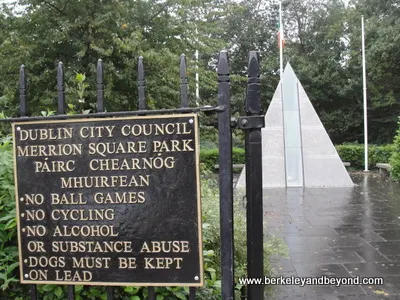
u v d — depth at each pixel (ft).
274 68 80.12
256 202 6.66
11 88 28.55
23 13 30.83
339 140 84.53
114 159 6.77
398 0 66.85
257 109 6.63
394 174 39.96
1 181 7.80
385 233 19.90
